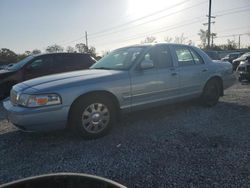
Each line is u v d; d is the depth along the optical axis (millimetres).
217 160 3385
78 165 3369
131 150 3795
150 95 4984
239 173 3031
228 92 8500
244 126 4742
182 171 3123
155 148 3838
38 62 8500
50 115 3957
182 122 5078
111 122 4492
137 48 5246
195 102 6500
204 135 4320
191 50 5961
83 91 4156
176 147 3850
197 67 5855
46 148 3986
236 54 25922
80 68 8992
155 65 5129
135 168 3242
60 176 1562
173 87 5359
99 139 4309
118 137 4363
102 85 4328
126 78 4633
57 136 4500
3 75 8070
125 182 2924
